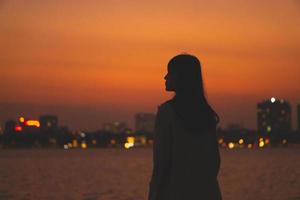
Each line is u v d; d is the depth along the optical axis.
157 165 5.21
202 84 5.39
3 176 66.19
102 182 54.50
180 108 5.25
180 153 5.21
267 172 72.56
